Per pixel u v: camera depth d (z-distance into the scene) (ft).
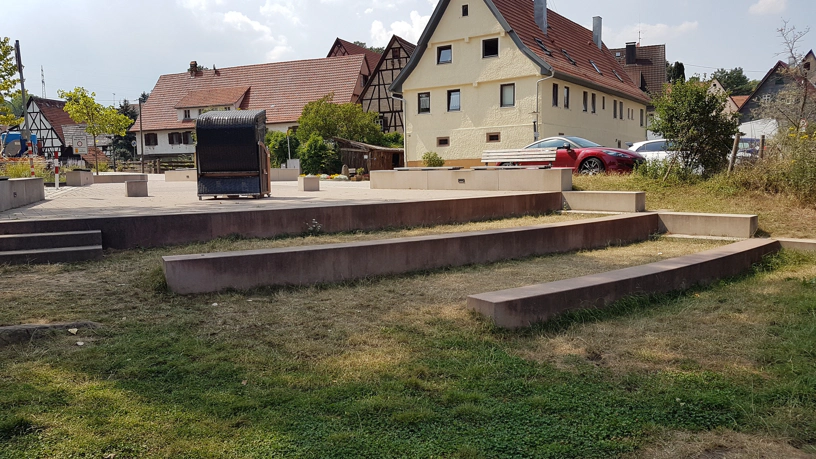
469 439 11.35
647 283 22.34
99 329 16.90
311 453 10.73
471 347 16.55
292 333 17.38
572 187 52.08
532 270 27.14
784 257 30.66
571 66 117.91
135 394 12.94
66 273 22.84
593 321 19.31
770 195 46.06
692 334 18.03
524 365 15.28
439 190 59.06
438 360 15.51
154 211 33.86
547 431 11.71
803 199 43.93
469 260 28.17
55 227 26.43
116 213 31.96
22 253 23.95
